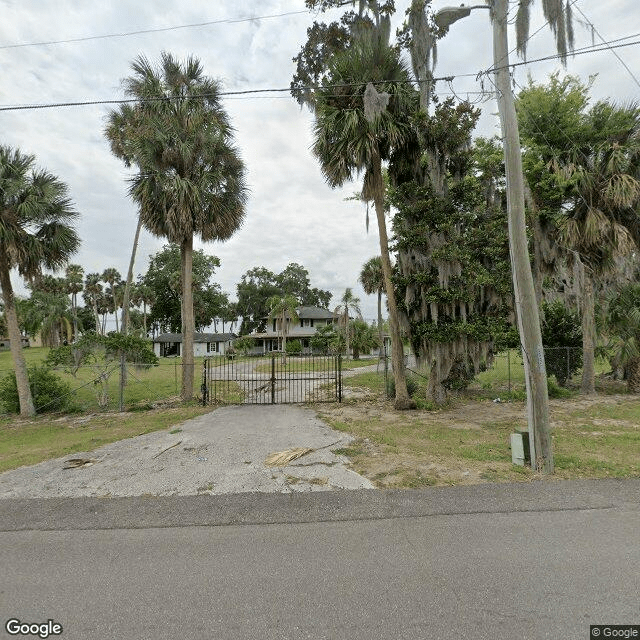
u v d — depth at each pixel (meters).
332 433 7.57
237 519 3.96
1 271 11.10
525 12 5.96
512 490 4.59
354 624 2.41
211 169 12.55
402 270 10.56
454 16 6.07
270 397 13.45
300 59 10.58
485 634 2.30
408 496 4.47
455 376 11.05
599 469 5.31
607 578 2.85
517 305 5.65
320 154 9.96
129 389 16.75
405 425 8.33
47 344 56.22
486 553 3.23
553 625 2.37
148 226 12.38
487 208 10.70
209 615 2.52
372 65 9.13
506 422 8.62
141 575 3.00
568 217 11.97
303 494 4.60
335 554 3.26
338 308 38.19
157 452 6.45
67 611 2.59
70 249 12.03
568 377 13.54
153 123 11.75
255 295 58.09
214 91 12.10
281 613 2.53
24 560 3.25
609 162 10.84
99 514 4.12
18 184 10.45
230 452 6.37
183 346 12.37
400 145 9.59
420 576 2.91
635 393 12.62
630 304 12.45
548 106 11.62
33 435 8.53
